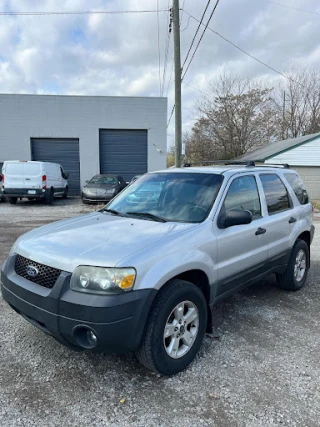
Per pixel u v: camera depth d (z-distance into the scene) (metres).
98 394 2.56
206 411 2.39
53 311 2.52
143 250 2.63
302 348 3.26
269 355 3.13
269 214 4.10
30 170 15.16
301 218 4.79
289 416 2.34
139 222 3.29
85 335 2.51
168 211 3.48
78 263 2.52
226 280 3.36
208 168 4.09
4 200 17.34
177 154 13.90
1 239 8.02
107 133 21.30
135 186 4.19
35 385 2.66
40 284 2.71
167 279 2.65
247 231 3.60
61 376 2.78
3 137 20.58
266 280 5.32
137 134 21.41
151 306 2.62
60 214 12.80
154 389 2.63
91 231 3.09
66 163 21.45
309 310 4.17
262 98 35.09
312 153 19.55
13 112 20.44
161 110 21.00
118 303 2.39
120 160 21.59
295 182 5.03
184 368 2.88
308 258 5.04
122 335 2.42
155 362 2.63
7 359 3.01
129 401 2.49
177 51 13.48
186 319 2.88
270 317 3.95
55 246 2.82
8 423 2.25
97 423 2.27
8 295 2.93
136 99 20.84
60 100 20.59
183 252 2.83
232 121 35.03
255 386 2.67
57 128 20.80
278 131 36.22
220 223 3.29
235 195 3.64
